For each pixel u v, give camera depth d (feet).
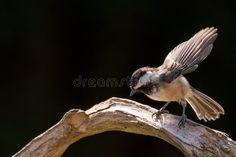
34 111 46.50
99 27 47.70
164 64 26.14
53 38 47.85
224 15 45.55
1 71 46.75
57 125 23.68
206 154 22.81
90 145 46.39
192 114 44.70
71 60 49.19
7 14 45.62
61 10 47.44
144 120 23.84
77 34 48.29
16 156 23.89
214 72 46.06
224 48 45.55
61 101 47.67
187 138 23.07
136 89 25.62
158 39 47.03
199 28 45.88
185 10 46.06
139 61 47.55
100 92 47.37
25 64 47.21
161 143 47.55
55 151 23.98
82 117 23.58
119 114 23.95
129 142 47.19
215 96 46.06
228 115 45.62
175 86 25.18
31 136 45.52
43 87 47.55
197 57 25.72
